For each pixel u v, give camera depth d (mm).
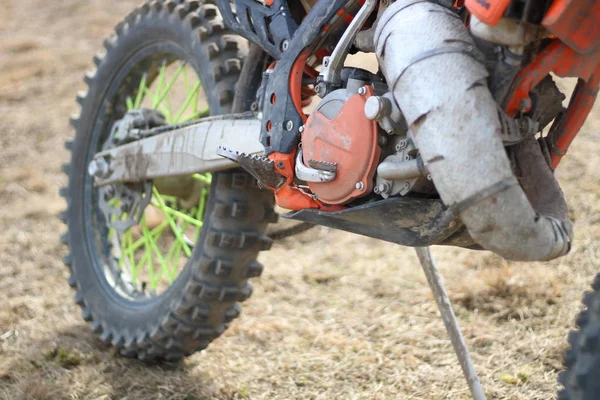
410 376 3238
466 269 4164
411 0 2080
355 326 3688
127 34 3475
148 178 3146
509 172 1882
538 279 3891
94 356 3434
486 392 3094
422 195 2145
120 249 3633
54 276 4273
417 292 3975
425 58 1963
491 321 3660
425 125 1931
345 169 2209
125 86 3580
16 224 4914
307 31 2355
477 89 1920
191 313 3076
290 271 4305
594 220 4500
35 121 6512
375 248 4566
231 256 2971
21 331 3680
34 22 8727
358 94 2174
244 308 3893
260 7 2541
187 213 3438
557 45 1977
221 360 3418
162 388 3193
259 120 2600
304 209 2365
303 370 3320
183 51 3188
